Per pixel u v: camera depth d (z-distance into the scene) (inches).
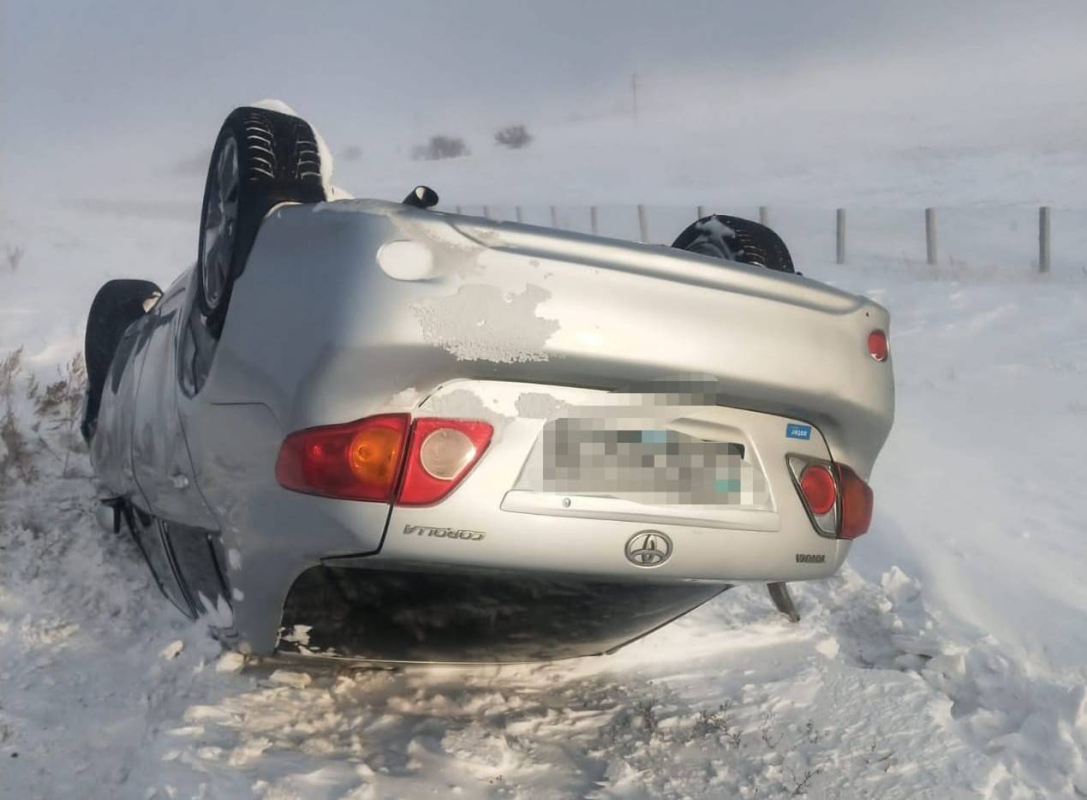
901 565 228.7
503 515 114.0
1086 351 526.6
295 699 140.9
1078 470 317.1
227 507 126.0
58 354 347.6
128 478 168.7
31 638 159.6
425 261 114.0
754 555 125.0
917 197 1384.1
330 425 112.2
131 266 675.4
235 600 128.5
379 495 112.0
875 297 725.3
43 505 201.8
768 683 163.6
